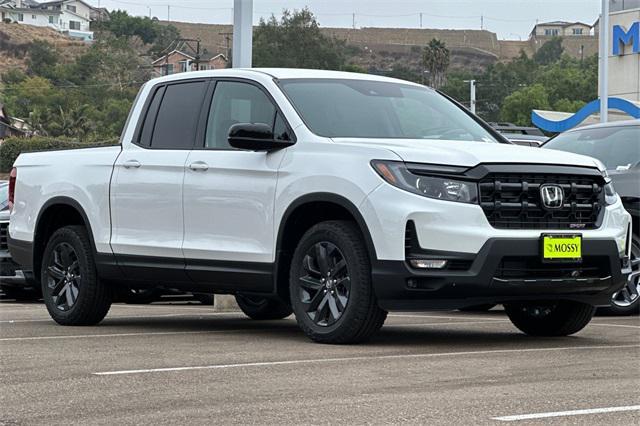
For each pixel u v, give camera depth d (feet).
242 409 20.59
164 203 35.37
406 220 29.40
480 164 29.94
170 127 36.29
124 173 36.78
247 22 46.42
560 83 488.44
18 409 20.83
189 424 19.29
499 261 29.55
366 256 30.22
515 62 648.79
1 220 56.49
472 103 270.26
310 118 32.81
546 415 19.86
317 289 31.35
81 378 24.52
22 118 552.41
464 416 19.81
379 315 30.40
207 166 34.22
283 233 32.07
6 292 60.59
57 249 39.04
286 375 24.79
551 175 30.66
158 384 23.58
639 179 42.45
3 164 321.93
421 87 36.99
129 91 590.14
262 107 33.94
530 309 34.32
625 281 32.50
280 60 457.68
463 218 29.45
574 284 30.78
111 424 19.39
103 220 37.42
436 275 29.30
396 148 30.32
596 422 19.27
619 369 25.85
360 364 26.61
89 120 476.95
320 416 19.88
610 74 168.55
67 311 38.42
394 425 19.07
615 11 168.45
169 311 47.16
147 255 35.81
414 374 24.93
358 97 34.35
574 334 34.55
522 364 26.66
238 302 41.65
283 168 32.14
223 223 33.71
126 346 30.86
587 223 31.40
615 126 44.45
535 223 30.40
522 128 82.79
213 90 35.60
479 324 38.78
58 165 39.50
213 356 28.37
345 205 30.42
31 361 27.48
